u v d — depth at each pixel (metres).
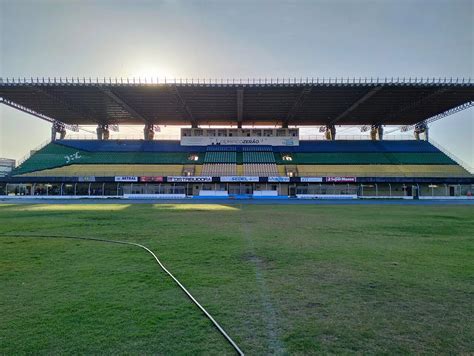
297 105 48.81
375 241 9.82
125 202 34.97
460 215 19.42
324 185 49.50
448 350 3.35
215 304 4.57
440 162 53.38
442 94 44.28
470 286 5.44
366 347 3.40
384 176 49.03
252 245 9.04
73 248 8.59
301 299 4.79
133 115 55.03
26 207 26.09
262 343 3.47
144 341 3.50
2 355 3.22
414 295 4.99
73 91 43.06
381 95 44.81
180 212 20.95
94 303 4.58
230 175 50.12
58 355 3.22
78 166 51.00
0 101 46.19
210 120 58.09
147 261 7.13
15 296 4.86
